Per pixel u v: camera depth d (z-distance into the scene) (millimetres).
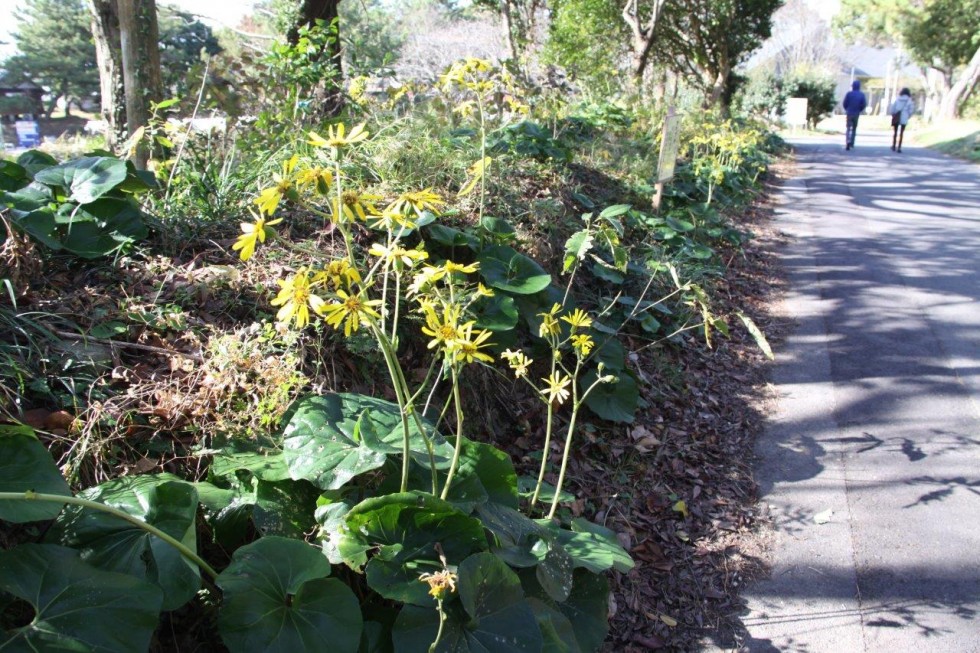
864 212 9867
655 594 2938
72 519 1956
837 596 2873
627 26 15273
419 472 2400
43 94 26781
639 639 2715
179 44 16766
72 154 6465
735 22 17391
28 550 1722
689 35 18188
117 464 2340
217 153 4551
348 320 1899
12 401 2336
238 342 2775
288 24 6945
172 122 4289
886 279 6750
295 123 4781
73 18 25312
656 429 4133
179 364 2664
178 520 1995
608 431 3992
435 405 3369
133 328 2838
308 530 2250
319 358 2963
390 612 2186
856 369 4887
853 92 18703
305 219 4016
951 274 6871
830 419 4258
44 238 3035
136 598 1727
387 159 4797
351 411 2482
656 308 5094
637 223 6332
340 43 6715
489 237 4422
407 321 3506
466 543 2156
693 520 3389
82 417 2379
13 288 2773
